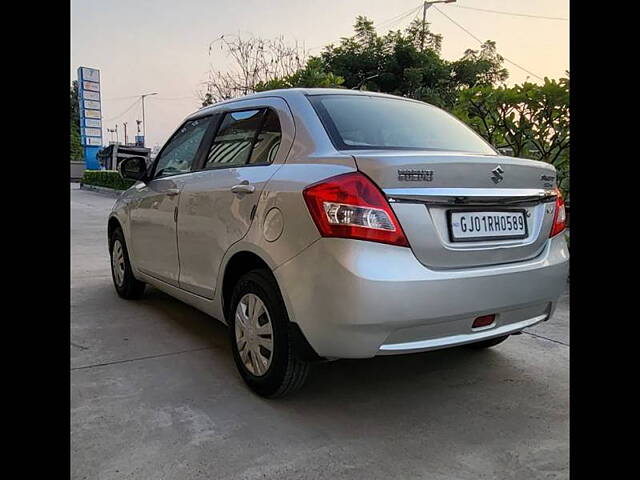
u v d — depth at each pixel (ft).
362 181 7.58
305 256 7.92
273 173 9.01
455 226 8.04
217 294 10.48
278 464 7.40
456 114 20.42
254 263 9.70
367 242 7.47
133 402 9.13
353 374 10.45
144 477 7.06
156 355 11.29
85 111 88.58
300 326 8.09
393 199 7.57
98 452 7.59
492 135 20.15
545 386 9.96
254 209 9.07
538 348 11.88
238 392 9.57
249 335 9.43
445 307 7.77
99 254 23.50
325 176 7.93
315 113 9.36
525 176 8.88
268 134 9.89
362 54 76.07
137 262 14.33
